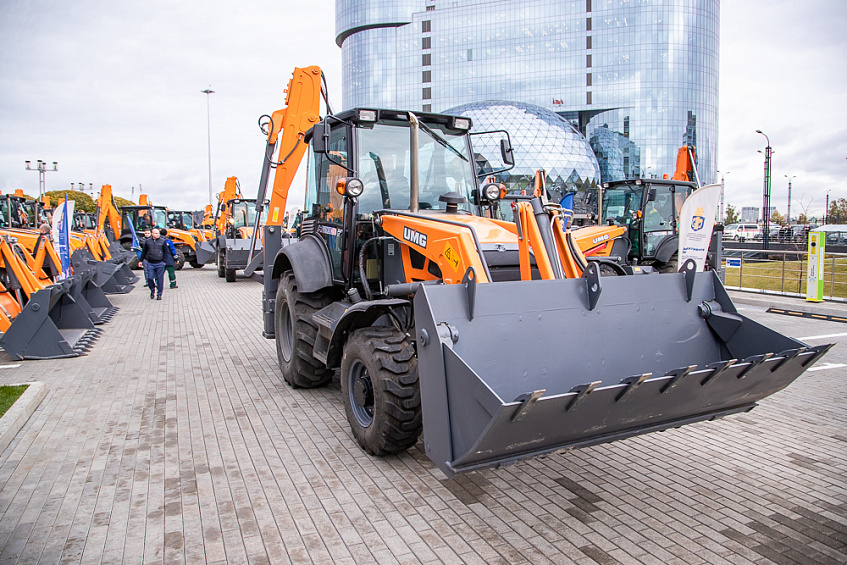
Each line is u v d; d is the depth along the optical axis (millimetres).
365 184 5258
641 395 2959
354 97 88625
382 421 3947
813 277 12109
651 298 3799
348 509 3512
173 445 4555
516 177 58062
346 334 4500
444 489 3781
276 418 5207
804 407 5488
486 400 2703
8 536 3203
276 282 6910
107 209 23500
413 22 85188
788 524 3314
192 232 25328
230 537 3191
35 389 5742
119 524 3336
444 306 3184
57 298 8219
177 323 10516
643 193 13453
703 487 3797
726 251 23562
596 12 77562
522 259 3984
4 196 13633
